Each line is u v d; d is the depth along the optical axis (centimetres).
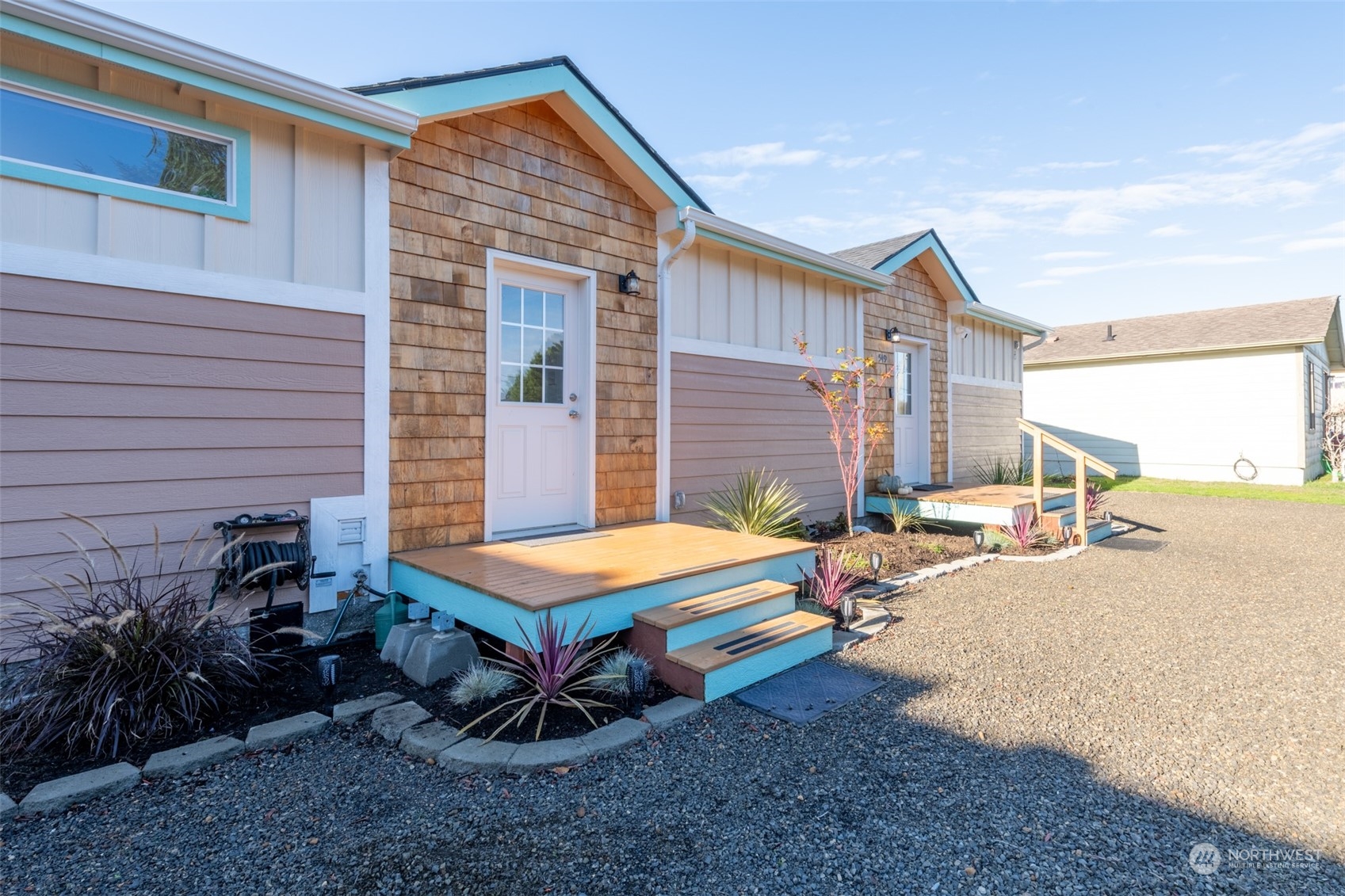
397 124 389
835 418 723
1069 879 190
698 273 625
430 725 276
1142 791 238
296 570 346
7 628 294
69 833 209
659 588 367
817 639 379
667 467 588
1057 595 518
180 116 337
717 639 356
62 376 307
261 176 364
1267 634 425
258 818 218
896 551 659
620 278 554
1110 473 699
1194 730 288
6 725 260
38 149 305
